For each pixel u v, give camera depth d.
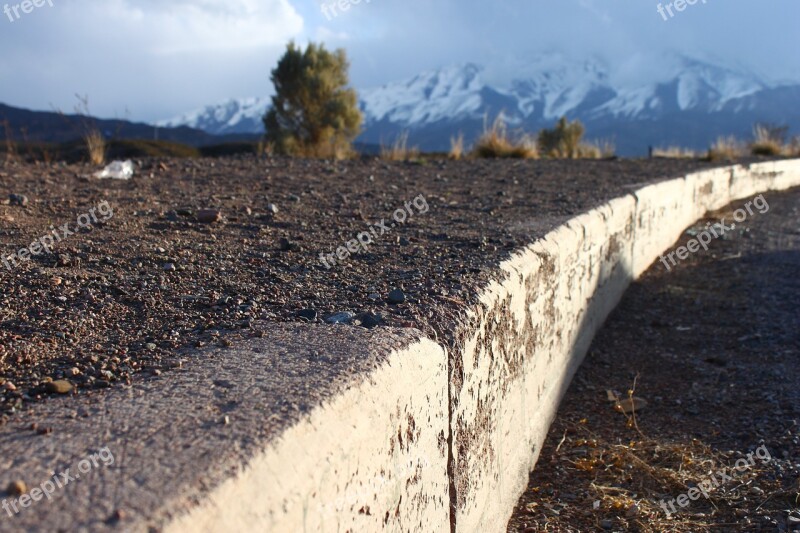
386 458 1.68
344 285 2.82
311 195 5.79
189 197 5.31
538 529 2.74
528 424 3.15
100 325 2.25
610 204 5.36
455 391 2.17
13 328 2.19
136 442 1.33
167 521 1.07
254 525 1.18
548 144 19.06
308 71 15.81
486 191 6.46
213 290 2.72
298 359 1.82
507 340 2.79
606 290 5.25
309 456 1.36
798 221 9.24
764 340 4.86
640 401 3.91
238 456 1.26
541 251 3.49
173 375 1.75
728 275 6.64
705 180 9.45
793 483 2.99
